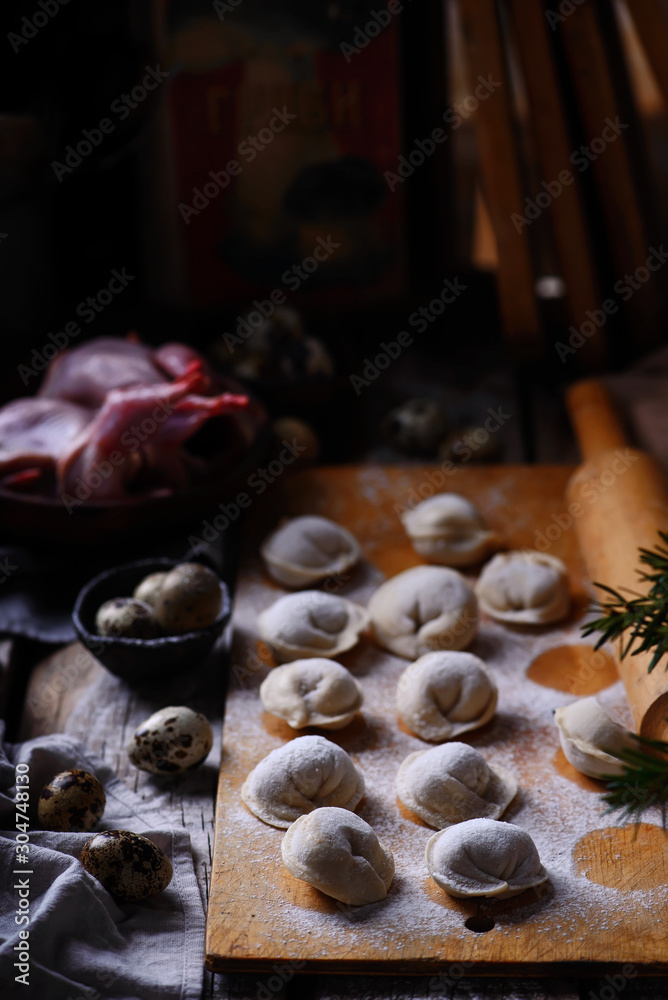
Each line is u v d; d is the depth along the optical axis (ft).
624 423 3.30
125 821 2.28
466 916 2.10
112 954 2.06
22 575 2.82
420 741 2.41
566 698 2.48
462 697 2.41
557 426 3.42
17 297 3.55
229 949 2.06
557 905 2.11
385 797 2.30
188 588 2.48
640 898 2.12
